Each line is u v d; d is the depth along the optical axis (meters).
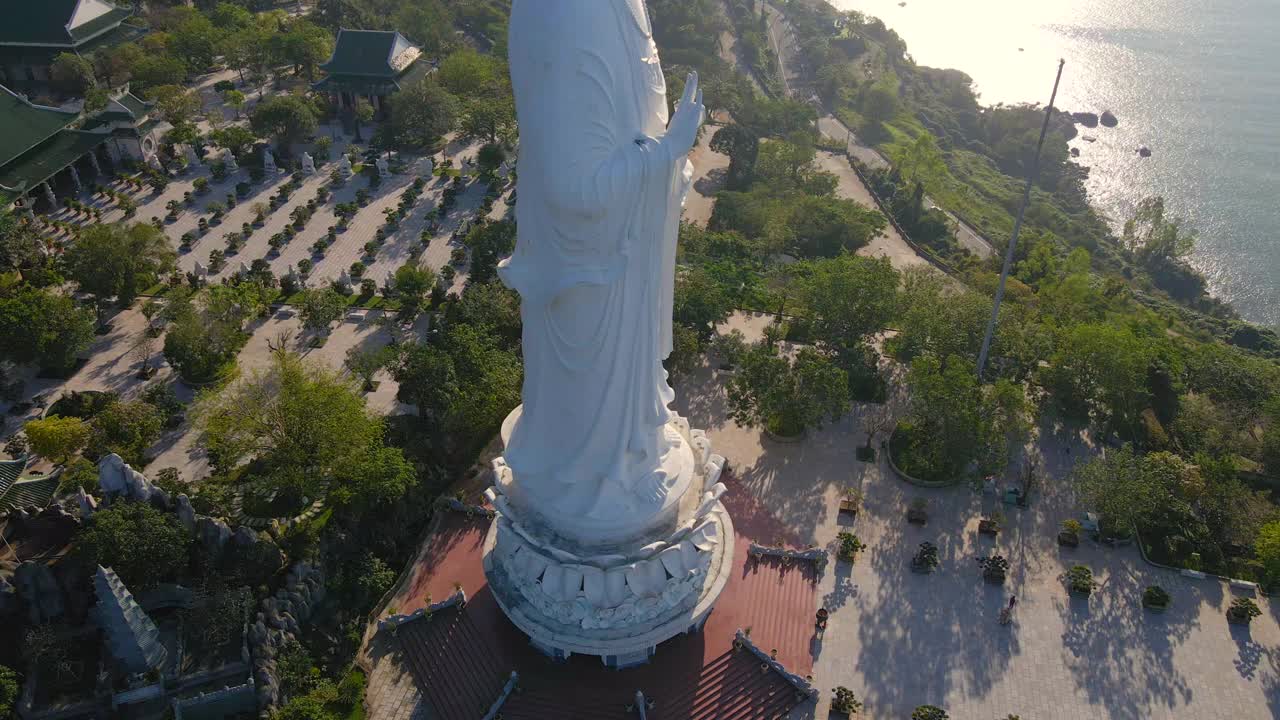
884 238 101.69
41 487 53.78
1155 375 69.06
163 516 49.81
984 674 48.31
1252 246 123.19
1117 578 54.25
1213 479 58.38
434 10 156.75
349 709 45.78
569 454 43.50
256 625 46.84
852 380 68.81
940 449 58.75
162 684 45.59
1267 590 53.44
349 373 69.88
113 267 75.69
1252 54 198.12
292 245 90.31
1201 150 151.50
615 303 39.56
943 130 149.75
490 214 96.75
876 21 188.88
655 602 44.16
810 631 49.88
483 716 44.69
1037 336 70.19
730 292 76.81
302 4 166.12
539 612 45.06
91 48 120.69
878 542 55.78
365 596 51.22
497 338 66.38
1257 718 46.75
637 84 37.28
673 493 44.62
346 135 116.12
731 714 45.28
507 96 122.19
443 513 56.53
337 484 54.78
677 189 39.72
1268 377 71.31
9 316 65.56
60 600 48.06
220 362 71.06
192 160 107.06
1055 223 121.75
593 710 44.50
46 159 94.94
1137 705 47.19
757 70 161.75
